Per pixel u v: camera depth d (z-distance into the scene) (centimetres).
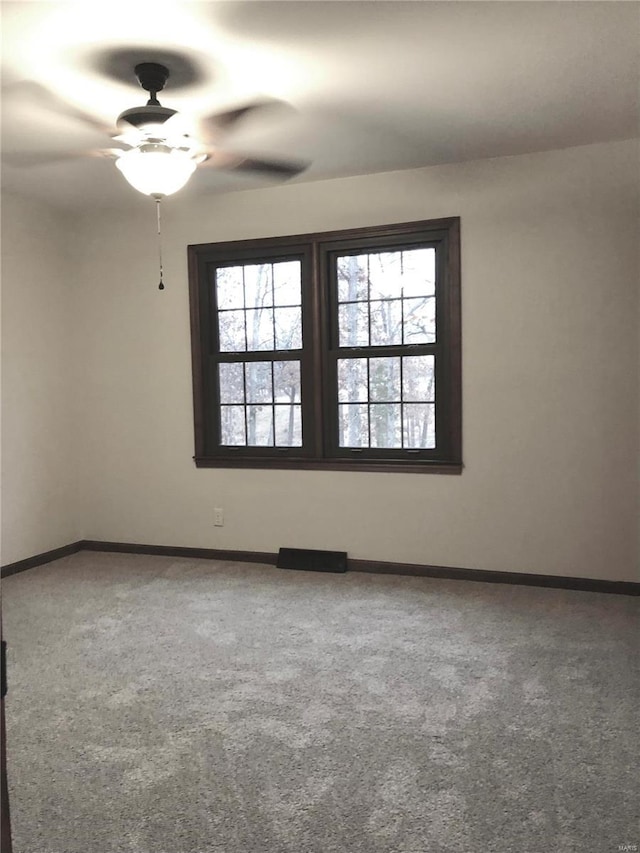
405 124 329
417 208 407
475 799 195
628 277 372
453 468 409
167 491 482
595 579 386
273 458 449
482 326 399
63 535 489
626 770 208
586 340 381
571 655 295
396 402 427
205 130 332
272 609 364
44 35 234
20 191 434
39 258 467
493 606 362
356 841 179
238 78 271
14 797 200
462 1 218
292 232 436
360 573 431
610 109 316
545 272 386
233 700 259
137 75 264
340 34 238
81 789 203
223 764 215
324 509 441
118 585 412
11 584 417
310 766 213
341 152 370
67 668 290
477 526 407
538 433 392
